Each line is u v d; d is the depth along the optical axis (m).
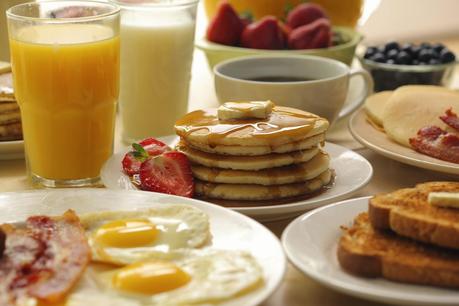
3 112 1.04
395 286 0.79
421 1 1.86
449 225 0.80
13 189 0.99
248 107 0.95
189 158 0.93
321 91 1.05
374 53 1.30
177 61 1.09
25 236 0.82
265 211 0.88
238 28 1.25
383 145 1.01
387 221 0.83
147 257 0.81
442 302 0.76
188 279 0.78
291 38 1.24
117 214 0.85
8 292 0.76
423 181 1.00
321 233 0.85
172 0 1.12
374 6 1.73
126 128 1.11
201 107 1.20
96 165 1.00
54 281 0.77
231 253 0.80
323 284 0.78
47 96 0.96
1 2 1.15
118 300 0.76
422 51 1.28
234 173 0.91
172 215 0.85
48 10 1.00
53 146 0.98
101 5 1.00
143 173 0.93
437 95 1.06
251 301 0.75
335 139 1.11
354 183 0.94
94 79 0.97
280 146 0.91
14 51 0.96
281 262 0.79
